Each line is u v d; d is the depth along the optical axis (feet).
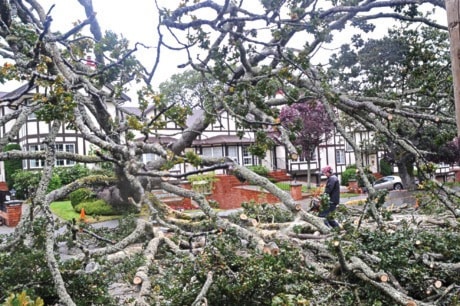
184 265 12.95
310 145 67.62
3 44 20.44
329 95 20.56
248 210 23.17
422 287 13.69
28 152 18.28
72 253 18.56
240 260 12.30
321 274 14.05
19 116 15.90
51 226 11.42
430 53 22.48
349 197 58.95
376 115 22.27
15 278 10.87
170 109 18.42
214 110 21.50
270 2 19.39
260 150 18.01
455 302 12.82
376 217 16.47
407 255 14.03
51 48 18.84
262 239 15.08
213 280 11.39
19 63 15.34
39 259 11.19
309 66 20.57
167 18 18.47
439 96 21.34
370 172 18.61
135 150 18.28
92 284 11.75
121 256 16.38
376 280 12.65
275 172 80.64
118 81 24.44
